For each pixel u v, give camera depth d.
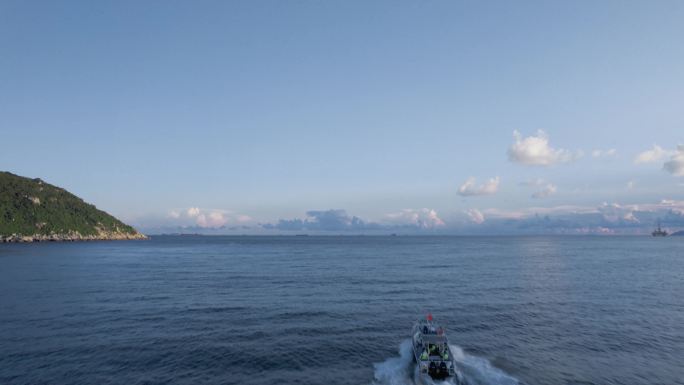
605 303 56.19
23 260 122.38
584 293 64.06
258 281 77.25
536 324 44.84
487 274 89.06
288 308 52.25
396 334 40.97
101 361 32.97
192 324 44.22
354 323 45.00
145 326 43.34
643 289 68.31
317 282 75.88
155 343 37.53
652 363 33.47
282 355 34.72
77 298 58.69
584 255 154.25
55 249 187.12
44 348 35.91
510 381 29.52
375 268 102.88
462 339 39.22
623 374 31.12
